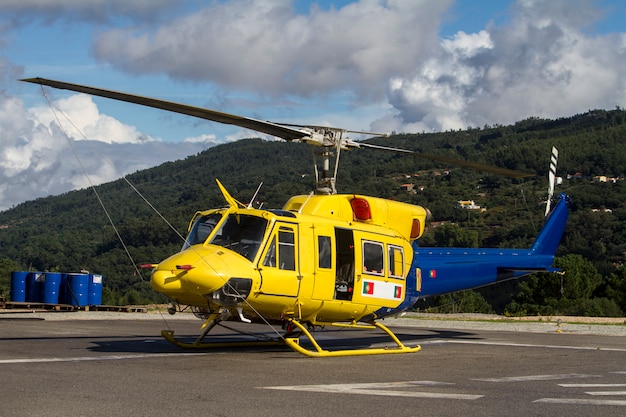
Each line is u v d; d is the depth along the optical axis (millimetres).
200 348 13891
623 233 103938
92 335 16578
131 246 109438
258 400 7836
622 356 14758
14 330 17219
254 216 12820
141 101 11102
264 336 15016
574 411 7742
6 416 6711
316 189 14578
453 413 7441
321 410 7363
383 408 7594
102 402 7496
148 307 31375
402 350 14289
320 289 13219
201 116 11797
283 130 12758
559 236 20000
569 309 52062
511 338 19297
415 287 15672
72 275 27938
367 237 14234
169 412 7070
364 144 14438
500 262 18172
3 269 72000
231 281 11969
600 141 186000
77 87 10461
